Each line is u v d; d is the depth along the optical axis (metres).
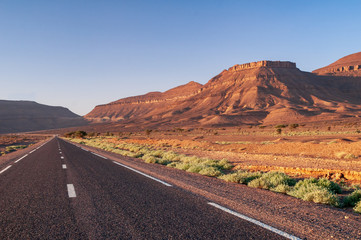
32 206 5.75
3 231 4.21
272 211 5.23
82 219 4.79
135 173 10.99
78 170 12.07
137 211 5.28
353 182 9.91
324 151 20.39
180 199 6.30
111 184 8.40
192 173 11.29
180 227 4.31
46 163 15.52
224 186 8.07
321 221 4.62
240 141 45.62
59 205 5.81
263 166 13.97
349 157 16.34
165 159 17.75
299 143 25.55
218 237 3.87
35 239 3.86
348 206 6.15
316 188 6.86
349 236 3.92
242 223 4.49
